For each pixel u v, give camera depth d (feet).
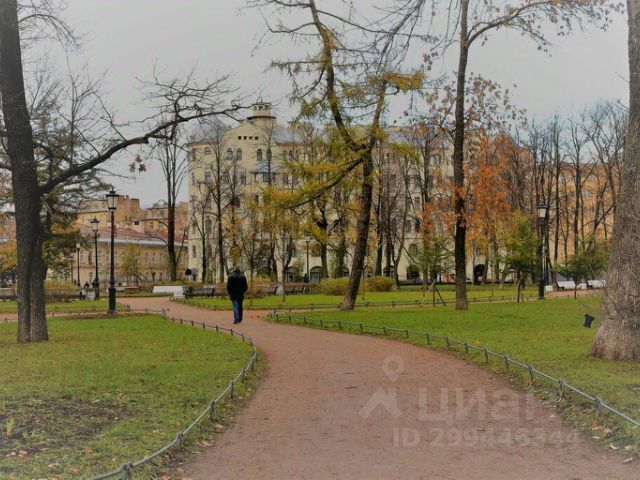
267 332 74.02
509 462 24.66
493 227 127.54
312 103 88.38
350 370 46.68
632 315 42.98
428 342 59.93
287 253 212.84
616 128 176.76
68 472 22.24
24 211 63.93
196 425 29.43
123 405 32.78
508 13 86.17
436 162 192.13
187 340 64.23
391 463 24.77
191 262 310.86
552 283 192.85
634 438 25.93
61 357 50.42
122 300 157.07
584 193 269.64
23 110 62.39
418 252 151.23
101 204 367.66
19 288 64.18
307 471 23.90
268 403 35.99
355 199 154.10
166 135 63.16
